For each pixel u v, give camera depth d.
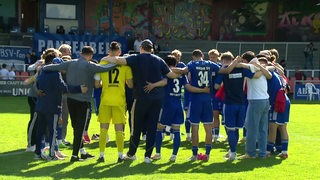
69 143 15.70
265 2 53.19
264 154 13.69
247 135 13.62
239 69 13.09
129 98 15.69
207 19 53.06
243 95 13.30
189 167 12.30
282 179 10.97
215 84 13.30
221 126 21.16
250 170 11.97
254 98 13.30
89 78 12.72
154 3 52.25
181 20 52.78
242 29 53.47
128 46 46.34
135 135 12.94
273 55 15.25
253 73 13.03
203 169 12.05
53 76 12.74
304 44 50.78
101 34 47.75
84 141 16.19
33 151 14.39
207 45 51.19
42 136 13.21
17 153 14.10
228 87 13.22
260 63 13.72
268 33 53.00
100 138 12.94
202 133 18.97
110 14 46.16
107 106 12.80
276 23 53.16
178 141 13.21
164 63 12.70
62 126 15.48
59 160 13.06
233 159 13.35
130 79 12.86
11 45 44.59
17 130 18.92
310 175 11.46
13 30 45.78
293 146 16.14
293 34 52.91
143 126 13.12
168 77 12.91
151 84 12.48
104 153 13.99
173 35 52.59
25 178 10.49
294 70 44.06
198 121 13.27
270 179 10.95
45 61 13.34
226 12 53.06
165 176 11.03
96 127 20.20
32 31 45.84
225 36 53.06
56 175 11.13
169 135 17.59
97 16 51.19
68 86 12.49
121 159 12.90
